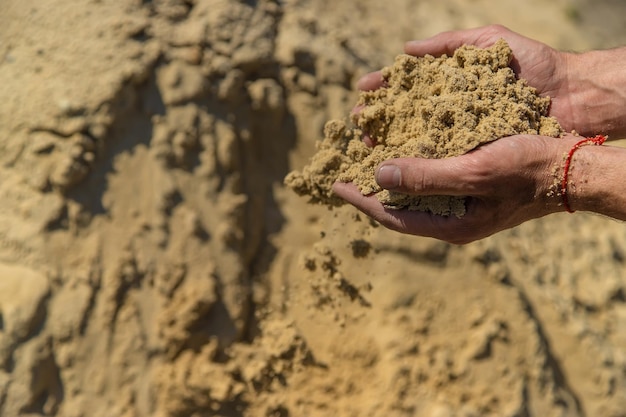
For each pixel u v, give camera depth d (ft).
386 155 3.16
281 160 3.86
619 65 3.29
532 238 4.16
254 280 3.76
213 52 3.73
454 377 3.71
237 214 3.72
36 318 3.41
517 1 5.88
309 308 3.75
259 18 3.87
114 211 3.56
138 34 3.66
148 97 3.64
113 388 3.47
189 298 3.58
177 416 3.53
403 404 3.65
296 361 3.68
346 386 3.67
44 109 3.53
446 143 3.08
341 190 3.19
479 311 3.80
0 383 3.35
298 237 3.81
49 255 3.46
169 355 3.55
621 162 2.98
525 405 3.74
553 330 3.94
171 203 3.62
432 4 5.08
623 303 4.17
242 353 3.64
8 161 3.55
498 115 3.11
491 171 2.97
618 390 3.92
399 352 3.71
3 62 3.67
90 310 3.47
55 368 3.43
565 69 3.32
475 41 3.37
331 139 3.31
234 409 3.60
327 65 3.92
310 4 4.18
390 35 4.47
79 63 3.59
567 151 3.01
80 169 3.51
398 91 3.31
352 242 3.69
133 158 3.60
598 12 6.20
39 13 3.71
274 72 3.84
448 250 3.84
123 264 3.52
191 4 3.81
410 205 3.10
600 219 4.43
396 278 3.76
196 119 3.68
